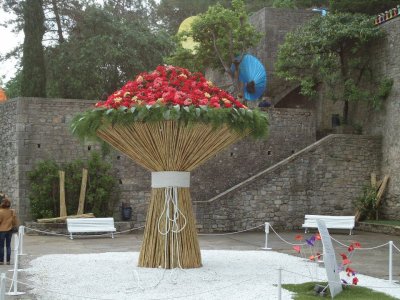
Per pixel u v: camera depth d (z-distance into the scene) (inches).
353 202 831.1
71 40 1145.4
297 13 1041.5
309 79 908.0
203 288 324.5
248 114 386.0
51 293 319.6
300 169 811.4
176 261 381.4
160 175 387.5
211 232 764.6
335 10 921.5
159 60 1173.1
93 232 701.3
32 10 910.4
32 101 773.9
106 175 772.0
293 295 312.7
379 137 844.6
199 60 999.6
